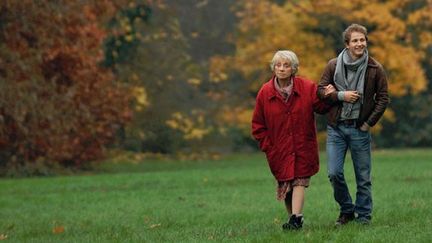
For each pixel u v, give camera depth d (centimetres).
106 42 7631
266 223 2316
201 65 8888
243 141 8925
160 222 2530
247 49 8038
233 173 4719
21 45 5938
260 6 7925
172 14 8362
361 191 2014
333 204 2775
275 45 7794
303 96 1919
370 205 2023
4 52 5847
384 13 7469
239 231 2033
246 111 8225
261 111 1947
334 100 1952
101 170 6575
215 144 8856
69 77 6272
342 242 1700
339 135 1994
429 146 9044
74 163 6450
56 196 3650
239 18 9162
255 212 2689
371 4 7488
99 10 6644
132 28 7788
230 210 2812
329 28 7756
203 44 9131
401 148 8856
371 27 7788
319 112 1975
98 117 6438
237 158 7850
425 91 8925
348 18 7544
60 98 6075
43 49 5978
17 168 5972
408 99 8781
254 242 1762
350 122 1975
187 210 2881
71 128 6088
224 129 8731
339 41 7756
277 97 1917
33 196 3694
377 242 1684
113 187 4047
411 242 1673
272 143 1942
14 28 5897
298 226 1911
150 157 8006
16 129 5872
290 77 1928
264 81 8188
